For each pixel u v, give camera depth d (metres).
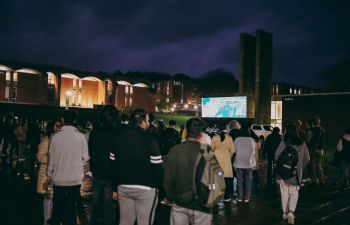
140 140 4.17
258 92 39.78
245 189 8.87
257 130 30.89
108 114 5.74
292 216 6.88
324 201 9.13
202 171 3.73
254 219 7.27
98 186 5.69
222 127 8.88
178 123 55.94
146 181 4.15
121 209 4.29
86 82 71.75
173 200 3.87
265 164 18.06
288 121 43.03
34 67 63.28
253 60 45.00
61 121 5.83
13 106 51.00
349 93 38.88
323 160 20.05
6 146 17.69
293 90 81.56
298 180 6.92
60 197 5.20
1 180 11.21
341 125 39.12
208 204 3.70
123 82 77.31
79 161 5.27
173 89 121.94
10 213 7.21
